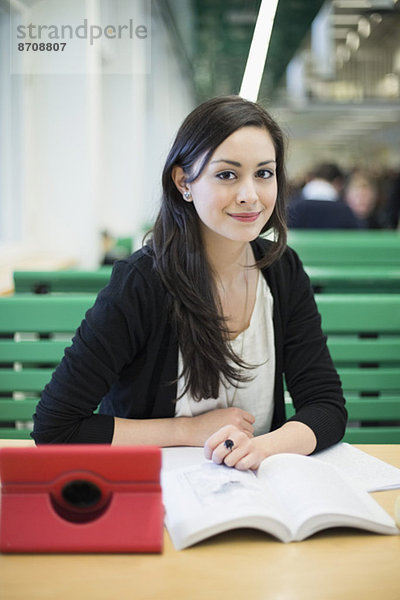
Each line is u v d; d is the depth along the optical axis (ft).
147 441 3.55
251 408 3.96
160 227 3.76
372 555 2.39
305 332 4.11
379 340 5.15
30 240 12.41
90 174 12.50
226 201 3.33
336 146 91.15
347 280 6.54
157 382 3.79
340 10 38.24
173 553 2.38
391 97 56.24
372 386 5.01
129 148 17.63
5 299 4.89
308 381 3.99
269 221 3.88
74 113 12.30
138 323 3.66
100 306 3.67
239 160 3.28
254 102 3.51
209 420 3.63
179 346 3.71
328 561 2.34
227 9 24.13
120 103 17.46
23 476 2.38
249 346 3.90
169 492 2.73
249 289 3.94
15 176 12.05
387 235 12.76
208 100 3.45
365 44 50.08
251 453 2.94
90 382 3.56
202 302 3.62
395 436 4.84
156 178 4.05
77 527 2.37
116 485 2.39
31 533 2.36
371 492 2.96
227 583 2.19
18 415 4.83
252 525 2.44
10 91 11.84
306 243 9.99
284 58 33.81
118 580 2.20
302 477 2.79
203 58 35.96
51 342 4.89
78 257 12.75
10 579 2.19
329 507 2.53
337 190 15.30
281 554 2.38
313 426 3.58
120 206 17.76
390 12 36.76
